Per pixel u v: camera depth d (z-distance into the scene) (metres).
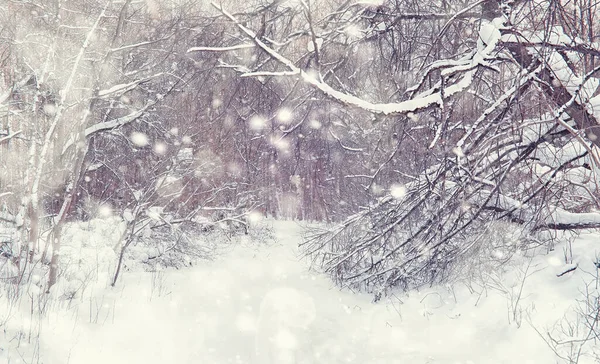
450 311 7.52
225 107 10.92
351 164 18.27
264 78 9.18
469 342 6.25
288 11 8.99
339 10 9.02
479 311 7.01
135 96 13.72
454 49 8.62
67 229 10.43
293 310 7.56
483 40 5.78
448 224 9.14
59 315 6.18
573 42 5.73
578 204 7.61
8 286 6.62
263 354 6.06
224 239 16.34
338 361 6.03
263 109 11.30
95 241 10.28
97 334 5.99
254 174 20.73
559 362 4.95
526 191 7.28
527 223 7.43
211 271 11.70
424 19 8.84
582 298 6.06
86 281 7.94
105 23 10.94
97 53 10.34
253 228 18.05
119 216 12.65
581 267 6.80
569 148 6.79
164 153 13.49
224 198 17.52
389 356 6.15
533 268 7.34
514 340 5.82
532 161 7.09
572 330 5.31
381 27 9.21
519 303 6.61
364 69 10.31
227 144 16.94
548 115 6.68
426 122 9.34
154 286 8.92
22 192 7.73
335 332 7.15
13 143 8.65
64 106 7.93
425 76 6.32
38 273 7.54
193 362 5.78
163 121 14.09
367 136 14.85
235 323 7.57
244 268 12.49
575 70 6.32
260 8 8.90
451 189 8.37
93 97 8.12
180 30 8.73
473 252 7.83
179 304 8.30
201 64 8.95
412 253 9.46
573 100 5.52
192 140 14.34
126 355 5.61
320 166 23.89
